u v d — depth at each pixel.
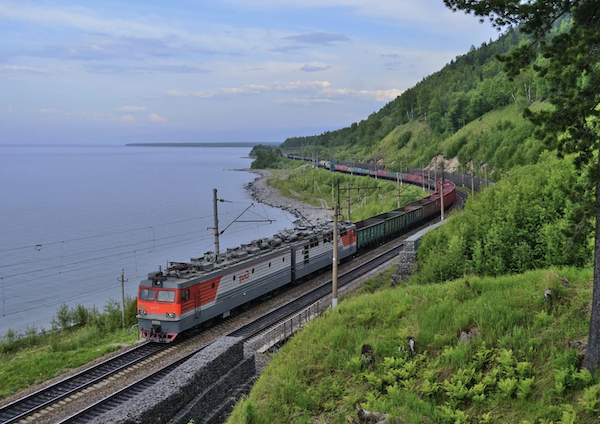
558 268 18.91
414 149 160.25
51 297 48.06
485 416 10.41
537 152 67.75
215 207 28.80
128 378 18.62
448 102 169.50
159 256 63.16
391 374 12.68
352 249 41.16
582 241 12.38
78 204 106.88
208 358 14.09
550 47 12.20
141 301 23.33
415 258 30.59
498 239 25.28
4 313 43.56
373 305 18.09
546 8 12.32
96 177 187.38
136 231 77.69
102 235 73.44
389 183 101.88
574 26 11.93
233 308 27.02
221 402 13.87
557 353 11.66
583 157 12.15
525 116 12.54
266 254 29.61
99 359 20.98
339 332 15.56
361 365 13.72
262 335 22.72
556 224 23.22
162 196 122.88
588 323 12.76
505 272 24.50
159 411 11.65
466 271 25.83
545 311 13.75
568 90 12.25
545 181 28.28
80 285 51.75
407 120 197.50
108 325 28.42
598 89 11.49
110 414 11.10
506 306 14.62
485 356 12.35
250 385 15.08
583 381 10.42
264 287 29.22
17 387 18.16
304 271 33.88
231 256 27.67
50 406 16.28
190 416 12.45
